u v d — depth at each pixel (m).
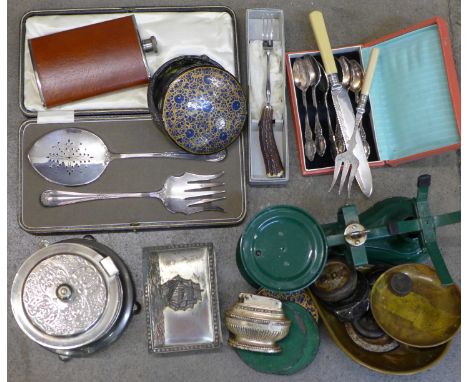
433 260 0.92
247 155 1.14
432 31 1.07
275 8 1.21
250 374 1.11
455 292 0.98
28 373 1.09
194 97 1.05
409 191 1.17
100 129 1.13
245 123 1.11
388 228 0.94
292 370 1.05
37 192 1.11
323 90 1.13
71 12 1.14
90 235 1.09
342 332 1.06
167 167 1.13
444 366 1.12
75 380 1.09
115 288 0.96
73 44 1.08
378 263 1.10
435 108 1.06
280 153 1.14
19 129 1.12
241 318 0.94
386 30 1.22
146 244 1.13
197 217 1.12
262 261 0.98
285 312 1.05
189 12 1.15
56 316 0.94
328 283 1.03
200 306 1.05
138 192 1.12
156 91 1.09
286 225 0.99
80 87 1.08
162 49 1.14
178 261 1.05
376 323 1.05
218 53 1.15
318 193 1.17
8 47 1.16
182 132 1.06
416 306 1.00
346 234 0.93
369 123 1.14
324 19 1.21
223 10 1.16
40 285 0.95
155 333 1.03
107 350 1.10
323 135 1.14
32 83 1.12
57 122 1.12
